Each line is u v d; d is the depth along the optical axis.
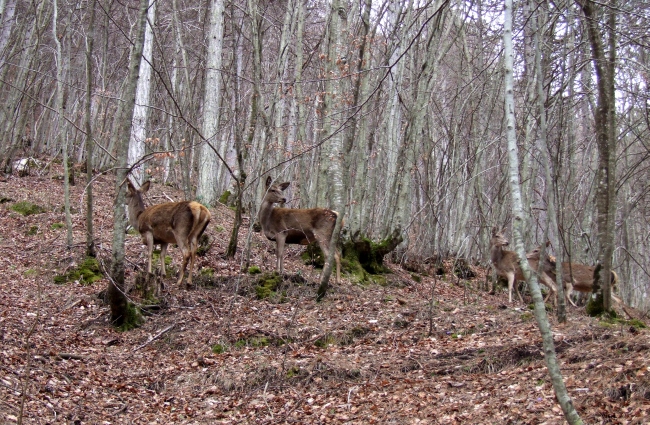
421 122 14.30
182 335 9.45
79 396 7.11
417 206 18.23
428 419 6.27
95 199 18.33
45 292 10.69
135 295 10.45
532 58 14.72
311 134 22.08
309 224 12.10
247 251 12.05
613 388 5.96
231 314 10.22
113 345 9.13
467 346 8.42
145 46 16.86
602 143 9.56
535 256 12.96
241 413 7.14
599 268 9.75
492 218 17.78
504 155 17.73
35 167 21.62
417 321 10.11
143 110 16.98
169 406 7.34
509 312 10.63
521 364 7.48
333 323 9.84
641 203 23.33
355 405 6.96
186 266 12.36
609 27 8.62
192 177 25.00
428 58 13.74
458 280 15.80
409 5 15.23
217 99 17.06
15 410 6.12
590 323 8.77
